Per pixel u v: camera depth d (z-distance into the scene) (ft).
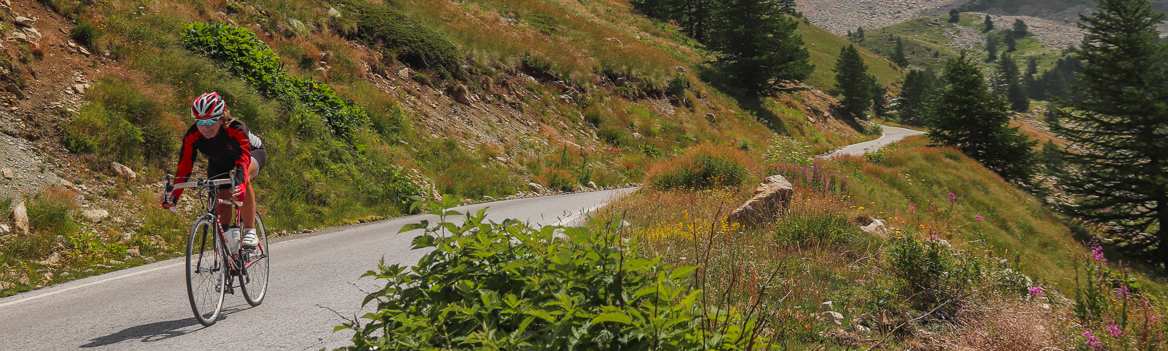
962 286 17.74
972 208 89.30
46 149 29.43
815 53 420.36
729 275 16.80
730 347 6.38
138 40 40.32
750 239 25.05
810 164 68.74
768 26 170.60
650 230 24.34
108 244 25.09
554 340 5.74
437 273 8.00
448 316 7.20
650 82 118.62
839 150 160.66
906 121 401.29
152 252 26.07
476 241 8.16
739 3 170.60
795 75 174.29
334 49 61.72
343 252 24.72
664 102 119.75
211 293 13.99
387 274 8.08
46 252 22.97
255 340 12.84
